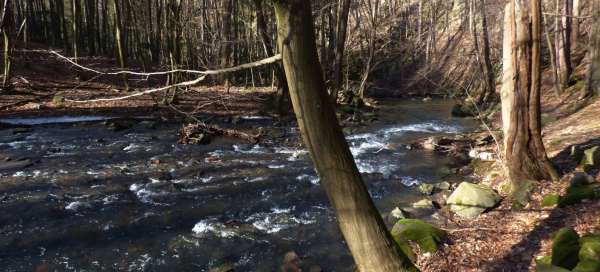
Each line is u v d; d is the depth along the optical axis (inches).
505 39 354.6
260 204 398.3
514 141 359.9
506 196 359.9
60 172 466.6
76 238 323.6
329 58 1171.9
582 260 204.4
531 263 234.2
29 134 625.3
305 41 124.0
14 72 958.4
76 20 1075.9
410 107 1122.7
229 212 378.6
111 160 520.1
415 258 264.5
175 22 885.2
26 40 1262.3
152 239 325.4
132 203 391.9
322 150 138.6
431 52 1724.9
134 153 555.2
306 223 357.7
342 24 954.7
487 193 352.5
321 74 130.6
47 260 291.9
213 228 344.5
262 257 300.7
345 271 279.4
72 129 668.7
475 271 240.8
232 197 414.3
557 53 895.7
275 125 767.7
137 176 464.8
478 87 1310.3
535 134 355.3
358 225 150.1
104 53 1508.4
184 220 359.6
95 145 585.6
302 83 127.7
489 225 304.5
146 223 352.2
